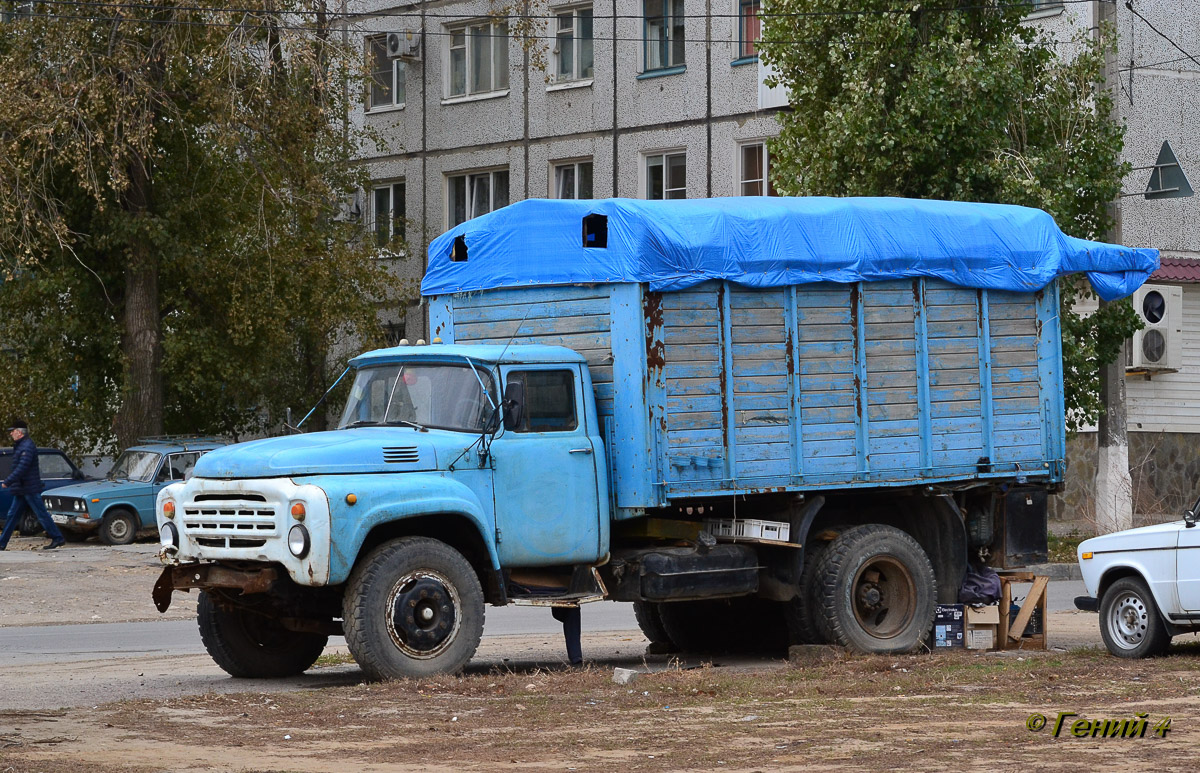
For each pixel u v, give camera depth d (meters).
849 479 14.95
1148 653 14.46
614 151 40.50
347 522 12.39
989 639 16.05
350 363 14.62
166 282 37.41
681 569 14.20
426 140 44.50
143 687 13.38
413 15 44.50
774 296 14.60
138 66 32.91
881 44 25.39
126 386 35.69
